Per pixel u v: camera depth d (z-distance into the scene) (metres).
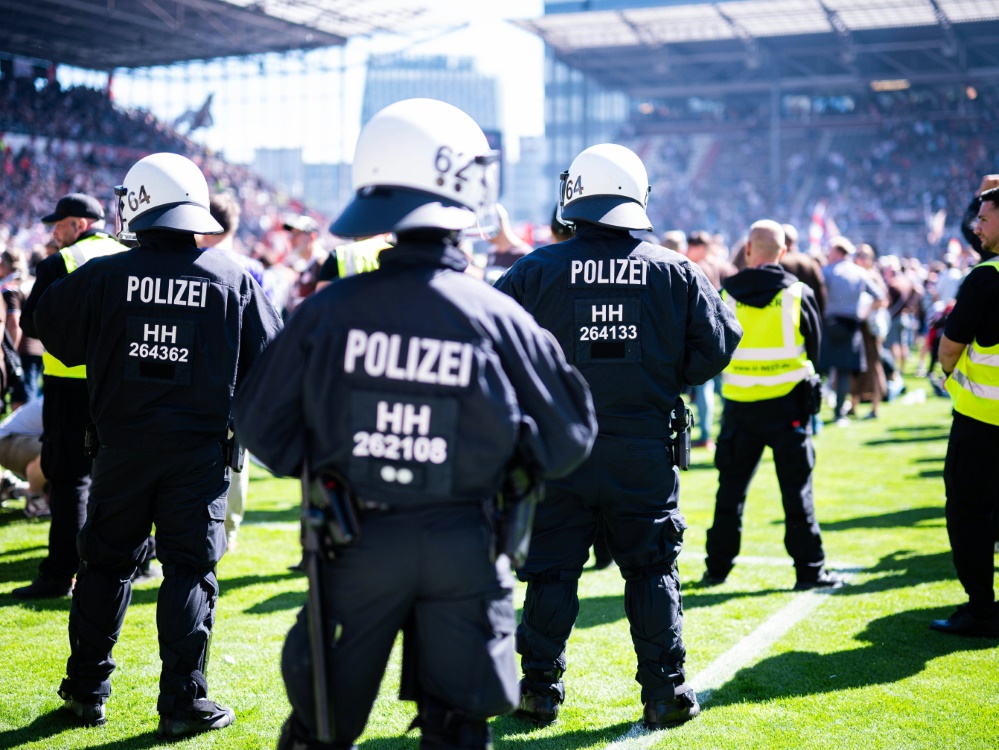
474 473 2.40
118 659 4.35
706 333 3.68
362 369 2.40
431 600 2.43
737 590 5.39
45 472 5.13
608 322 3.58
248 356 3.69
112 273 3.54
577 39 41.12
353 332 2.42
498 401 2.39
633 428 3.56
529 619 3.71
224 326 3.58
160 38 33.06
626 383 3.56
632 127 49.47
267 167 57.47
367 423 2.39
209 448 3.58
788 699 3.89
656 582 3.60
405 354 2.40
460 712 2.41
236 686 4.04
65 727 3.64
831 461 9.52
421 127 2.53
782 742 3.50
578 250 3.67
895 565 5.84
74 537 5.18
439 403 2.38
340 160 35.41
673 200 46.12
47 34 32.66
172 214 3.57
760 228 5.30
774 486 8.52
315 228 8.60
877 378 12.60
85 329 3.59
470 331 2.42
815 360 5.29
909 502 7.65
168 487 3.54
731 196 45.34
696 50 42.66
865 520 7.05
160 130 36.88
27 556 6.02
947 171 42.50
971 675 4.12
